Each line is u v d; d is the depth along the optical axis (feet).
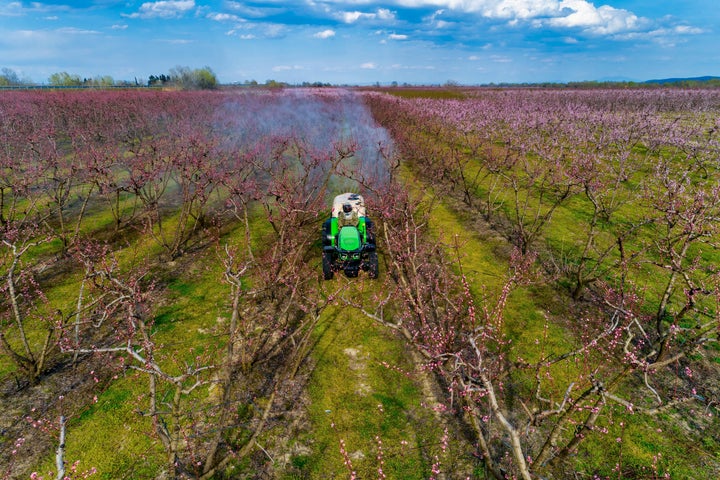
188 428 14.97
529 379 18.04
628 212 37.19
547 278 26.04
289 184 33.55
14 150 51.08
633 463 14.28
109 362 18.80
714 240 29.32
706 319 21.18
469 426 15.92
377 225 35.53
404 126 75.92
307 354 19.97
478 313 22.74
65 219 36.35
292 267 23.04
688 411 16.44
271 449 14.98
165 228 35.47
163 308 23.38
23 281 23.91
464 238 33.30
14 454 14.43
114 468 14.12
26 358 17.37
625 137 59.72
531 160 54.44
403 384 18.13
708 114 93.25
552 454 14.30
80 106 81.76
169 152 43.52
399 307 23.57
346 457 12.82
